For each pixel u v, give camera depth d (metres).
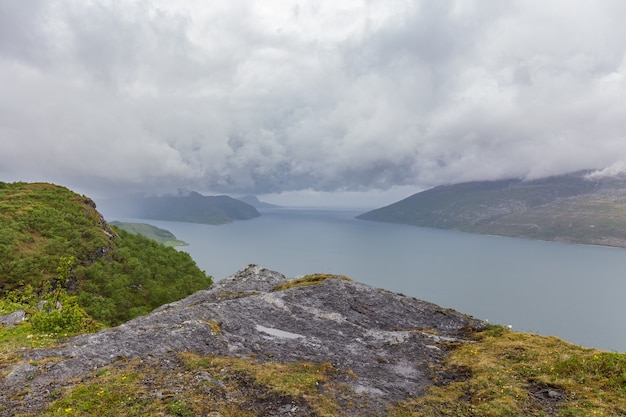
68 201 104.19
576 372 19.00
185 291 90.81
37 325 25.66
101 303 68.56
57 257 71.19
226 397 15.45
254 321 29.11
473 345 25.48
